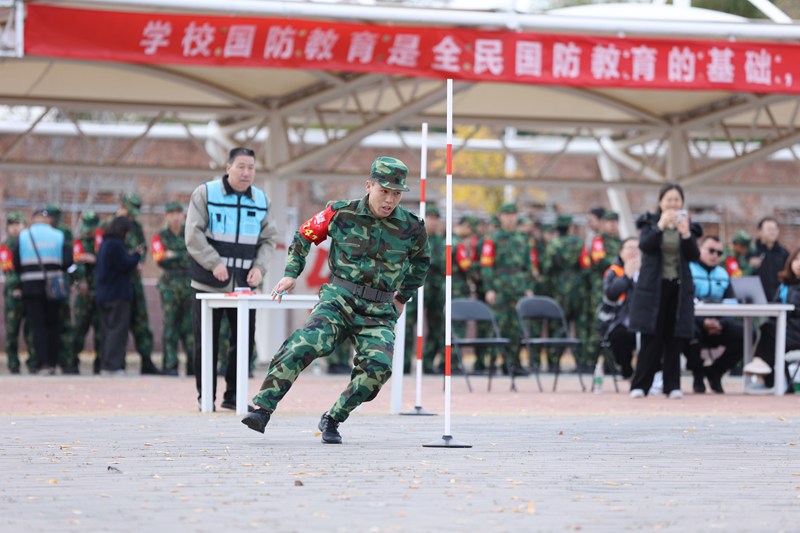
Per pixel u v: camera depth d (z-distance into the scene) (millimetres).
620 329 21859
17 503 8141
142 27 21609
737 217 47438
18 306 25906
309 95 28875
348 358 26969
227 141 33812
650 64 23406
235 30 21906
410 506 8109
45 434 12312
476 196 48125
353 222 11289
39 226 25312
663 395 20281
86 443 11492
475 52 22875
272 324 29156
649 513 7957
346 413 11539
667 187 19141
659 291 19266
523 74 23016
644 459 10844
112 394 18984
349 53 22359
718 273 21281
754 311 20562
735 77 23547
